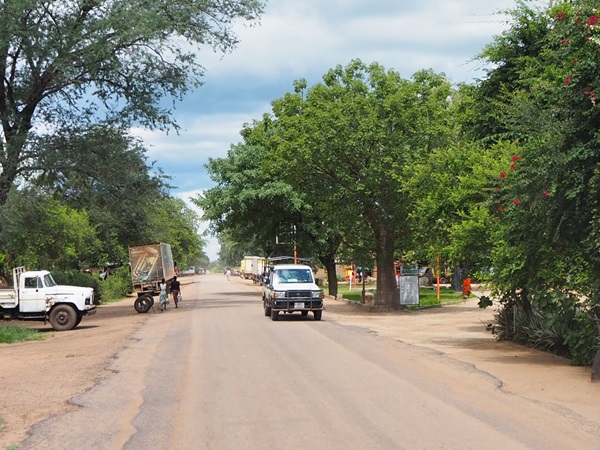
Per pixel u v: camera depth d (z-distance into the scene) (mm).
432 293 47594
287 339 18703
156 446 7453
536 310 16438
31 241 41312
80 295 26703
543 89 14367
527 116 12938
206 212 49781
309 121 31688
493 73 22516
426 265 42688
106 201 34938
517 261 14609
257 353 15617
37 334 24500
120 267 58656
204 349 16625
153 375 12695
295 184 34188
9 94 32250
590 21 11352
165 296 34750
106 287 49812
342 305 38438
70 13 31266
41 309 26422
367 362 13977
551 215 12727
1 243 33500
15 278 26906
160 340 19234
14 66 31797
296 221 50281
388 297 32969
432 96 31422
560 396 10141
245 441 7574
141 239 52906
